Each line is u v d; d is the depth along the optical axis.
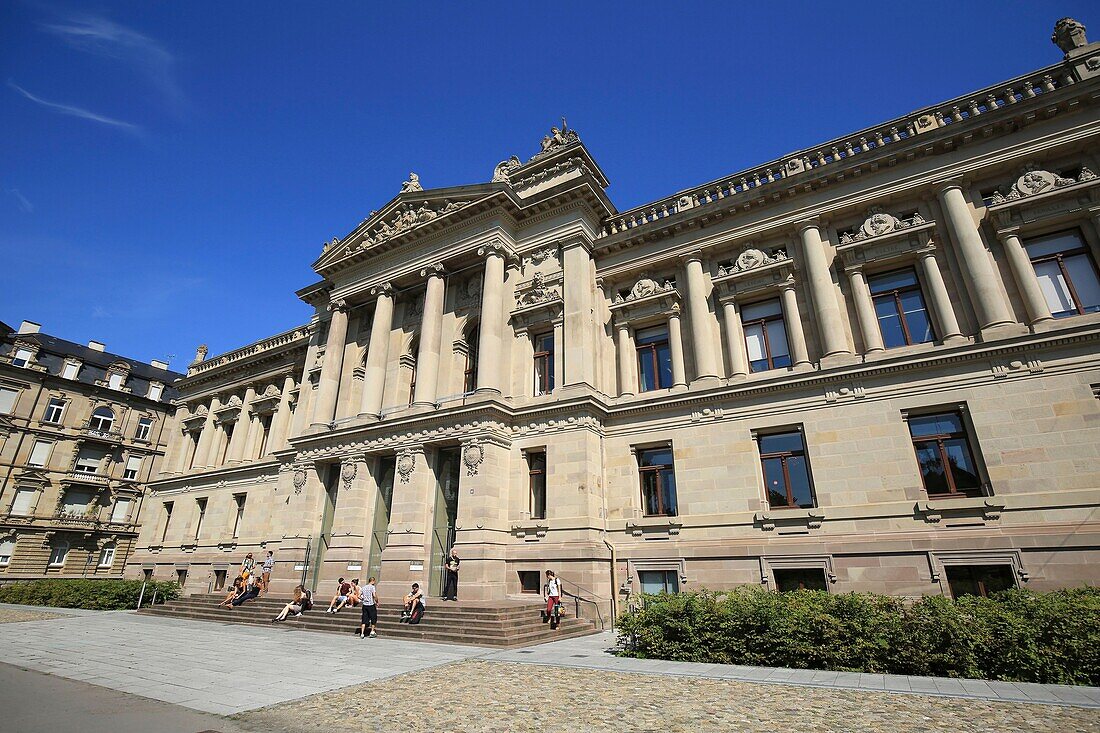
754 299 24.73
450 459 26.97
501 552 23.34
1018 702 9.40
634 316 26.77
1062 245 19.56
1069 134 19.70
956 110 22.22
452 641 17.89
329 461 30.05
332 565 26.72
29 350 60.47
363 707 9.78
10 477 56.03
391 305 32.34
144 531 46.12
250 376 44.84
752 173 25.91
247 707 9.80
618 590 22.31
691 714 9.12
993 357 18.72
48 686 11.20
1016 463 17.59
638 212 28.47
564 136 32.41
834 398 20.83
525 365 27.11
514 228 30.33
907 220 22.19
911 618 12.55
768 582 19.75
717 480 22.12
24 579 54.59
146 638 19.11
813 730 8.23
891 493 19.06
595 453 24.27
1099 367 17.28
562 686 11.25
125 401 66.19
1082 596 12.69
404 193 33.06
